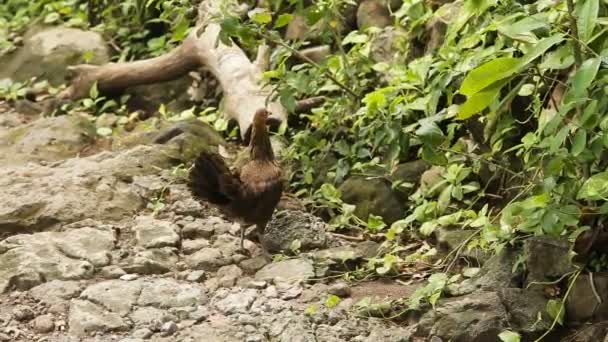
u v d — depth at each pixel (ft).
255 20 37.22
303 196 38.99
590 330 28.14
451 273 32.55
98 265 32.94
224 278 32.48
